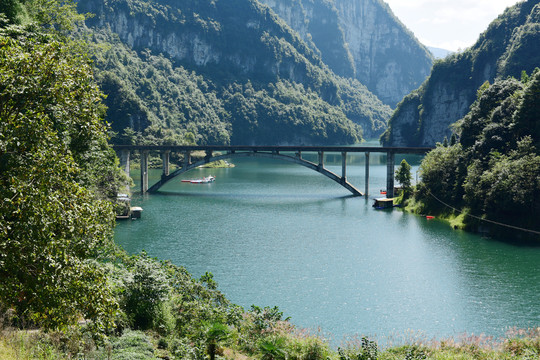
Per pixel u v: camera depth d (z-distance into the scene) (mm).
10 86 15031
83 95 17156
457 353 22281
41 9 44781
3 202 14062
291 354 20156
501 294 46812
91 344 16703
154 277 22234
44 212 14625
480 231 74750
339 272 53375
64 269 15055
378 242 67625
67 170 15938
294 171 187875
